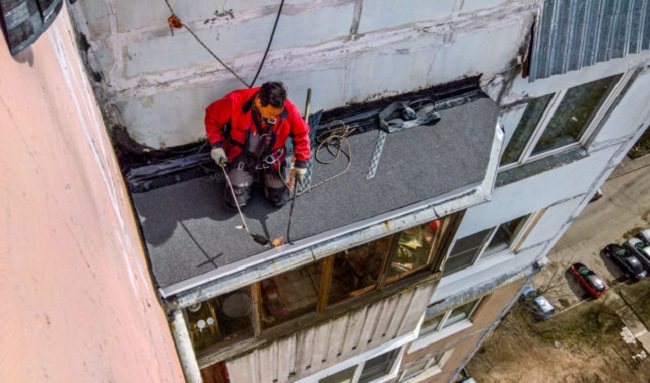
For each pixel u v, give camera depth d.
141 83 3.76
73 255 1.82
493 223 8.16
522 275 10.75
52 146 1.88
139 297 3.27
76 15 3.16
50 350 1.33
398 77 4.99
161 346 3.88
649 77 6.75
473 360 18.48
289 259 4.51
